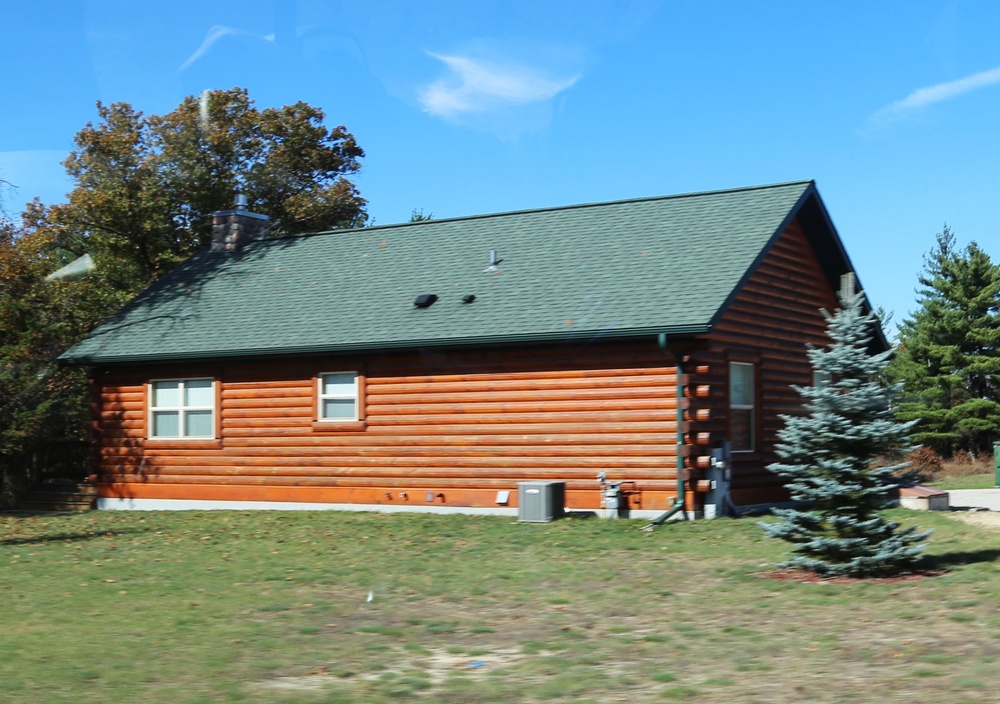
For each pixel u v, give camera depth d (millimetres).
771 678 7328
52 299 26672
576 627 9320
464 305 19906
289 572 12680
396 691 7215
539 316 18609
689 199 21312
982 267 44406
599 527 16312
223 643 8852
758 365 19297
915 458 36125
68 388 26719
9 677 7664
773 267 20031
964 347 44406
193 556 14383
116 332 23625
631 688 7199
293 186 36656
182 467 22266
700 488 17188
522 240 21922
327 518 18844
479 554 14000
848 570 11164
